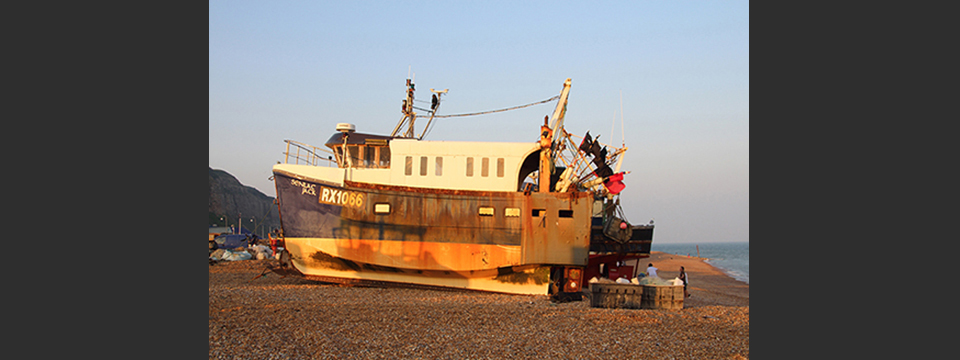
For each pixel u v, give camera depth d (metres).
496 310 18.00
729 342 13.60
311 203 25.11
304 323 14.73
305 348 12.16
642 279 20.84
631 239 28.98
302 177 25.22
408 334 13.80
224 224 172.62
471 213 24.23
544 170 25.03
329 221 24.92
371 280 24.91
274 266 27.30
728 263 91.88
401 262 24.31
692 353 12.54
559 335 14.09
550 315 17.06
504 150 25.14
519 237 23.95
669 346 13.12
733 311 18.48
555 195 24.06
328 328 14.18
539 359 11.82
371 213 24.66
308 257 25.14
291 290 22.92
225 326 14.10
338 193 24.95
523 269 24.11
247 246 53.53
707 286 36.41
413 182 25.08
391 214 24.55
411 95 30.16
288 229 25.20
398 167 25.22
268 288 23.58
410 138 26.89
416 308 17.98
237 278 28.45
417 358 11.66
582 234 23.83
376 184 24.70
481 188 24.95
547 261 23.73
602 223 29.72
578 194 24.00
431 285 24.61
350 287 24.84
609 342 13.41
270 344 12.42
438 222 24.31
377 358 11.59
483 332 14.30
